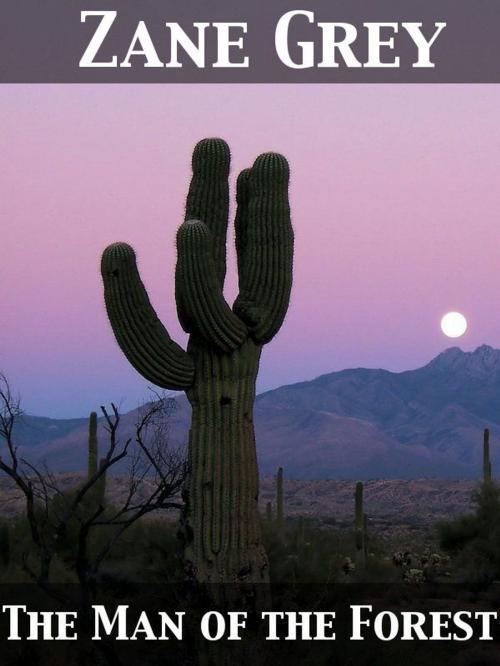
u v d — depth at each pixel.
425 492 197.88
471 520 47.19
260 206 22.44
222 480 21.28
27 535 31.17
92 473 35.94
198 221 21.44
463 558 39.69
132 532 32.69
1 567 25.47
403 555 37.59
